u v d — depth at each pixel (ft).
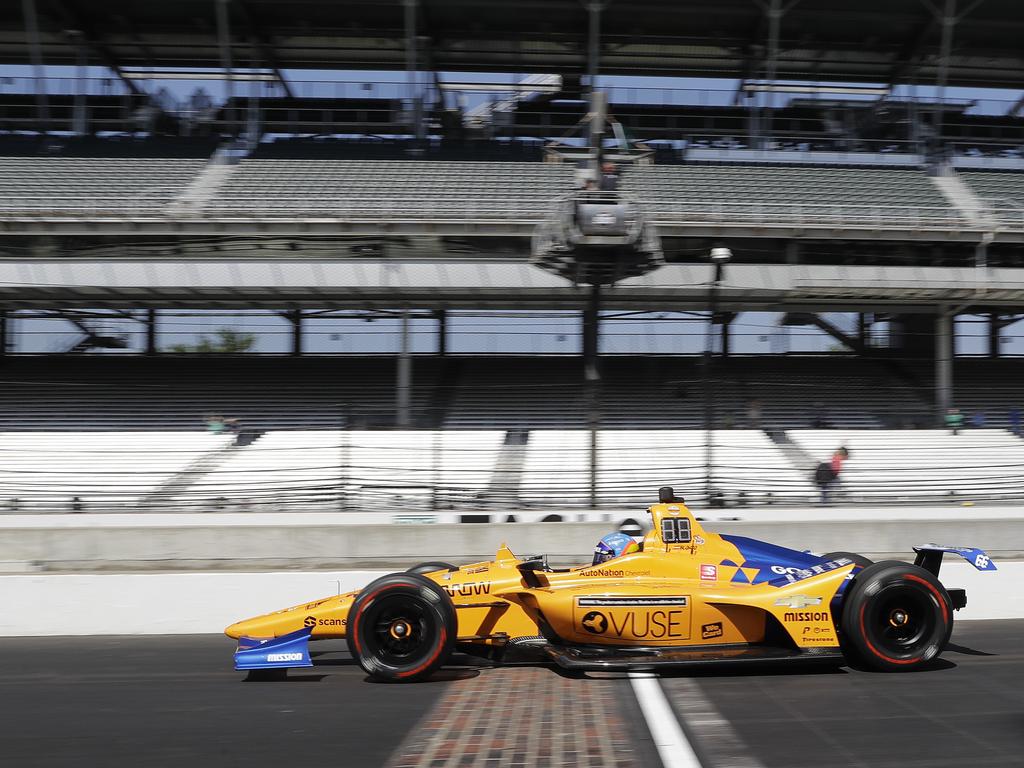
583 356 83.30
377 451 64.03
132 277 70.38
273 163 83.20
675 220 69.87
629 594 21.57
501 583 22.34
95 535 39.68
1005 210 76.74
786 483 57.57
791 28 88.58
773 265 71.61
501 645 22.48
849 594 21.12
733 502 54.90
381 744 16.06
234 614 30.40
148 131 90.12
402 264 70.33
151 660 24.63
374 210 71.77
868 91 92.22
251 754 15.65
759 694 19.02
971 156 88.84
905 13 85.81
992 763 14.38
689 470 59.67
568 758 14.98
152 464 62.80
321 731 16.97
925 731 16.11
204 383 78.38
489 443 65.82
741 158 86.28
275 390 76.95
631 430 67.72
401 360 74.02
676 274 70.90
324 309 79.77
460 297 73.61
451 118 89.45
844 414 71.41
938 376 77.41
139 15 87.40
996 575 30.50
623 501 54.49
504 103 89.97
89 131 90.68
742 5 84.43
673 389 75.66
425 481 58.54
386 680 21.12
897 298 75.36
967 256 72.38
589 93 84.07
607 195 58.54
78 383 78.13
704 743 15.64
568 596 21.56
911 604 21.03
